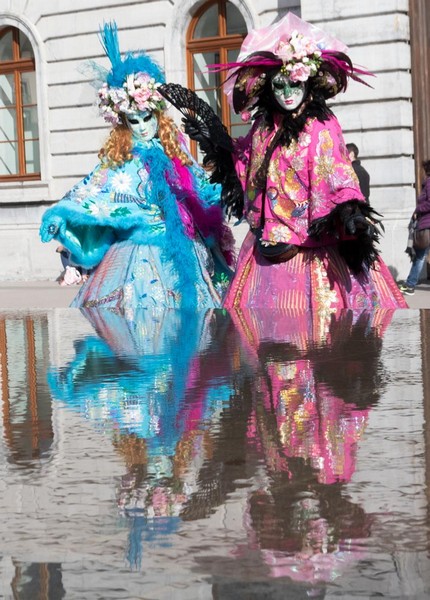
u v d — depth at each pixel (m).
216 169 8.22
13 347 2.93
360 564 0.91
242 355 2.55
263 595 0.86
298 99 7.73
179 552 0.95
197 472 1.25
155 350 2.73
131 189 10.16
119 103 10.20
